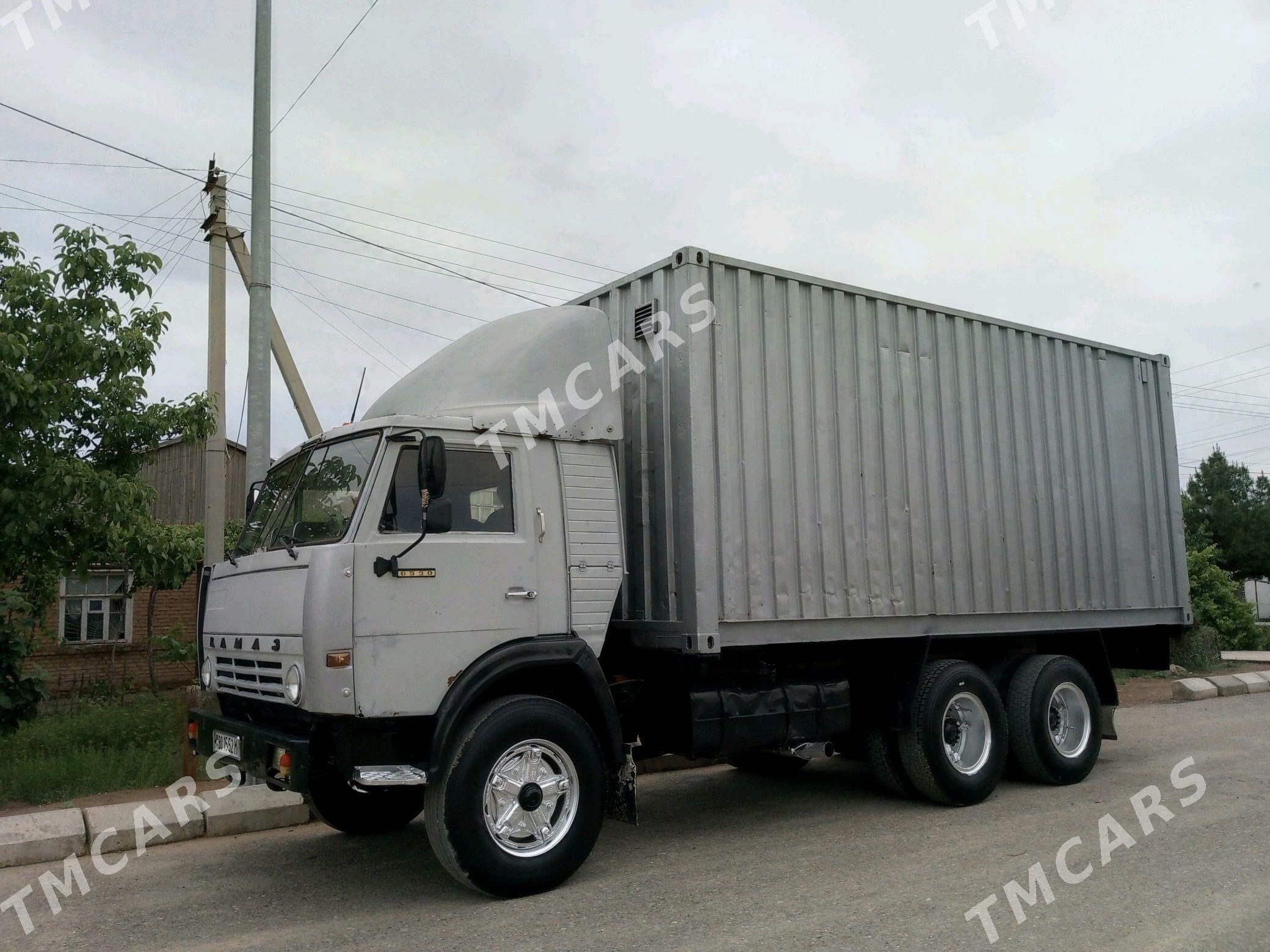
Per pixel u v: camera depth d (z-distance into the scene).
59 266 9.17
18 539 8.49
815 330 7.36
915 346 8.05
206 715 6.29
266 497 6.62
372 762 5.30
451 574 5.46
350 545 5.19
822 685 7.12
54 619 15.88
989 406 8.52
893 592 7.52
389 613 5.23
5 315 8.58
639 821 7.32
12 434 8.23
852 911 4.99
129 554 9.84
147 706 11.09
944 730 7.55
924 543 7.80
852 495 7.38
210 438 11.04
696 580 6.30
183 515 19.50
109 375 9.23
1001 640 8.68
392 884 5.78
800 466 7.07
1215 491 42.47
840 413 7.42
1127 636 9.95
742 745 6.63
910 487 7.78
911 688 7.52
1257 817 6.83
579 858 5.57
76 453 9.38
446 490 5.58
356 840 6.85
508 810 5.43
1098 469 9.35
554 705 5.62
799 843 6.52
